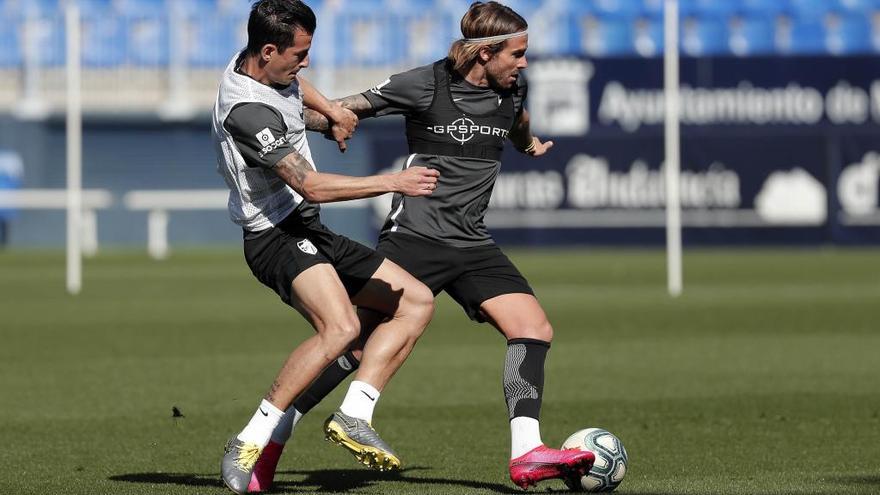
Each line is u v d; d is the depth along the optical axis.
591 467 21.58
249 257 21.72
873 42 111.88
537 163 98.94
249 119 20.61
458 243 22.97
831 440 27.50
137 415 31.39
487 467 24.84
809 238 98.94
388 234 23.25
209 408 32.47
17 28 107.75
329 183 20.44
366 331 22.95
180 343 46.47
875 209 98.69
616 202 98.88
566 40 110.75
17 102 104.81
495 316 22.53
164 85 107.44
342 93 107.00
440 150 22.91
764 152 98.50
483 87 22.91
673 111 65.31
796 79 98.19
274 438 22.23
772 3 113.75
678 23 111.94
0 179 103.12
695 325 51.53
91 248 101.50
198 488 22.45
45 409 32.34
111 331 50.19
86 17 107.00
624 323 52.34
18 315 56.12
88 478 23.59
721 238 99.19
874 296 63.25
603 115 98.19
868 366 39.50
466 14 22.80
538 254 95.62
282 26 20.45
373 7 110.75
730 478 23.17
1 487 22.69
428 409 32.19
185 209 105.31
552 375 37.97
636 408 32.00
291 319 54.59
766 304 59.72
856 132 98.31
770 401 32.91
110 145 104.81
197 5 112.25
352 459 25.88
